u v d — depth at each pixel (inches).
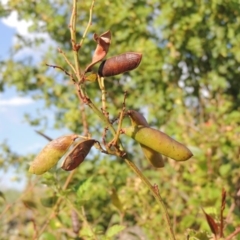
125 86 251.3
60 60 268.2
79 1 260.1
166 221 54.7
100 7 255.9
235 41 233.0
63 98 262.7
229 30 231.8
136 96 255.4
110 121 54.9
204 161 159.3
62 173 182.7
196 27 239.0
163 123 247.1
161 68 249.1
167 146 54.4
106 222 186.4
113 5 252.1
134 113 54.9
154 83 252.5
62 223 111.3
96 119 245.8
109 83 260.8
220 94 249.9
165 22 234.7
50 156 55.1
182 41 244.7
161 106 247.4
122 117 54.2
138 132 54.5
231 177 157.9
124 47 252.5
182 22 237.5
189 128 220.7
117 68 54.0
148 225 139.9
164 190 179.2
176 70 254.1
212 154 188.2
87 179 85.7
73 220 101.2
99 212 183.5
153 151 55.9
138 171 55.1
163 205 55.0
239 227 59.4
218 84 242.2
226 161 185.3
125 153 54.2
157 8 254.8
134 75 250.1
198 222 128.6
